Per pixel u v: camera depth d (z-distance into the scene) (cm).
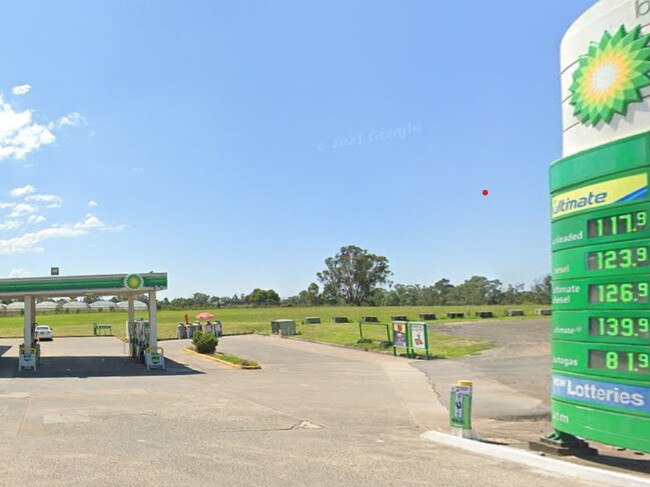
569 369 899
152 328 2708
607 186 842
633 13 825
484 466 852
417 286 14362
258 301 14862
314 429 1219
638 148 804
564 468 812
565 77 944
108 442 1023
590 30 888
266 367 2753
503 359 2766
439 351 3194
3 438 1060
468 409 1058
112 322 7881
